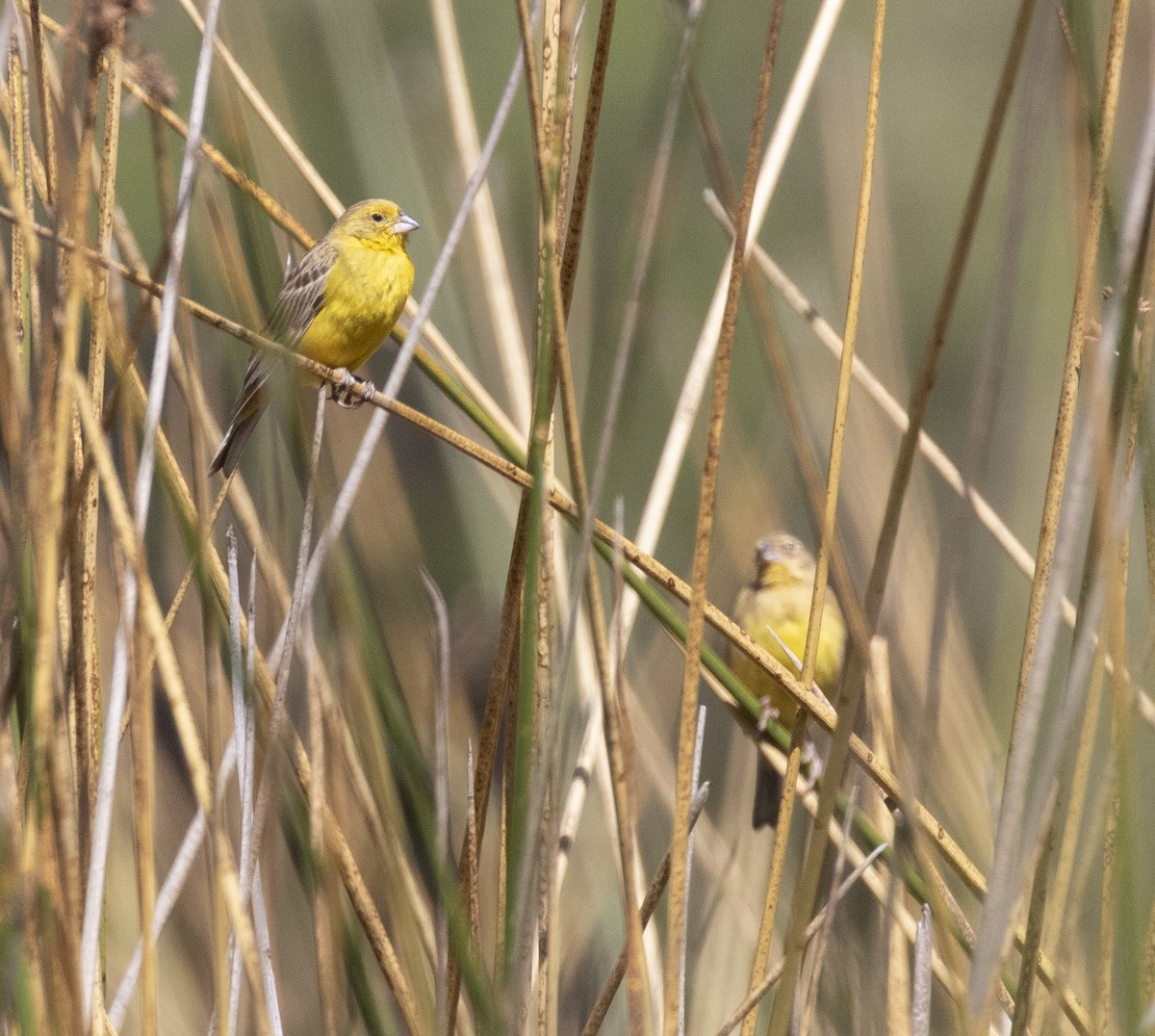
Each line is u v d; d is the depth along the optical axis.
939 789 7.47
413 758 5.38
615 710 4.85
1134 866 4.46
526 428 7.34
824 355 10.98
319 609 6.46
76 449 5.28
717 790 11.22
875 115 5.50
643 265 4.54
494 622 9.23
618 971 5.74
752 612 10.76
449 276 10.26
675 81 4.55
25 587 4.59
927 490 8.78
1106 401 4.38
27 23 5.27
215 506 5.51
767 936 5.71
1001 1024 6.19
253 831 5.27
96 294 5.30
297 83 12.16
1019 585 9.17
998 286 4.32
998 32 25.73
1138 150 4.42
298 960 7.20
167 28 11.83
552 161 4.66
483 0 23.22
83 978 4.95
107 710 5.00
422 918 5.89
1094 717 5.18
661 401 12.97
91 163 4.69
